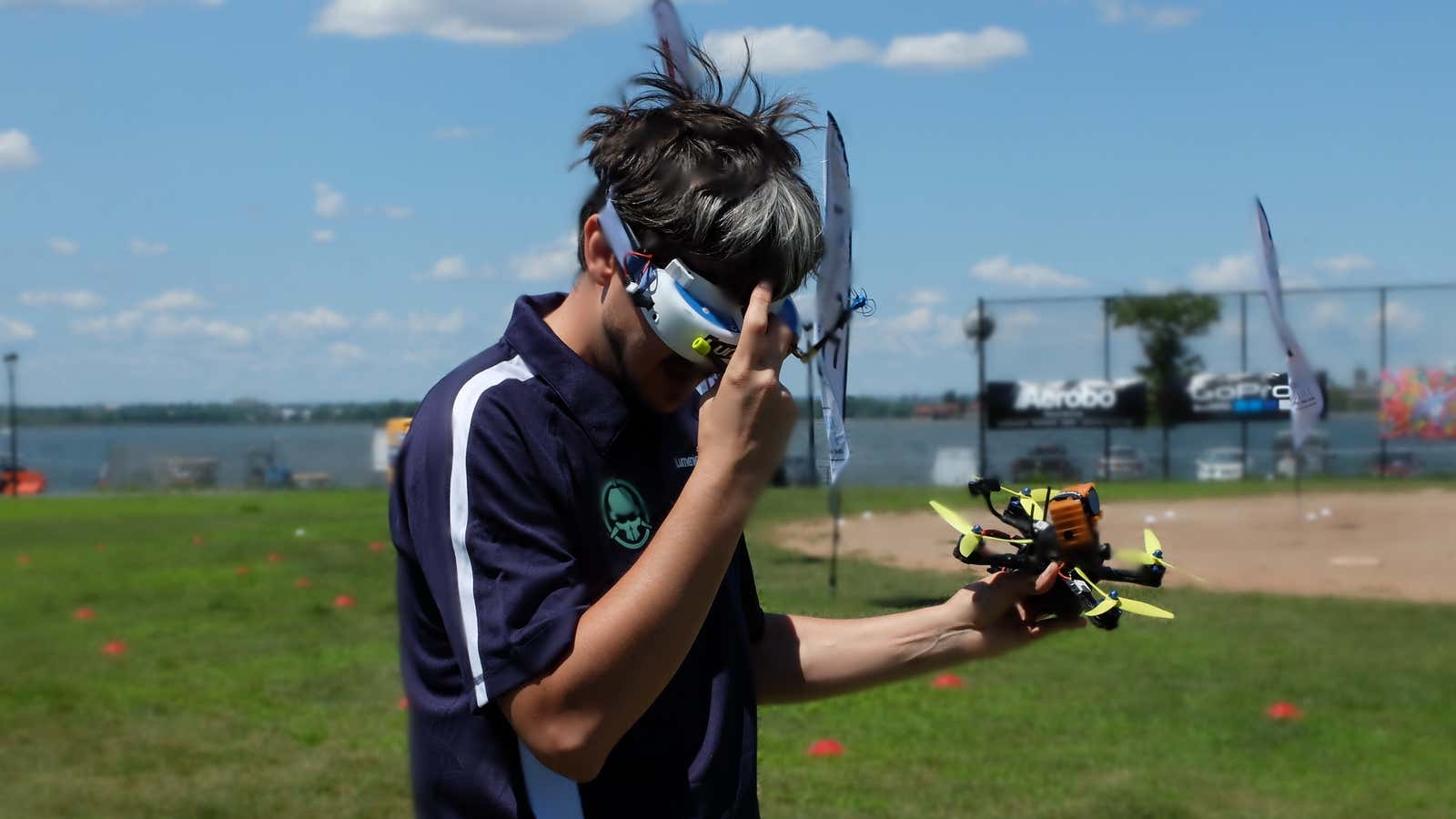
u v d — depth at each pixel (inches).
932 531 551.2
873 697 270.5
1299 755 226.4
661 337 52.7
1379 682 282.8
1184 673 291.4
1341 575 456.8
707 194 50.6
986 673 291.9
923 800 201.6
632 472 56.0
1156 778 213.0
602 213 53.3
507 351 56.5
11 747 234.5
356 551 581.9
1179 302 868.0
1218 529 607.8
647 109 56.4
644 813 55.9
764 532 430.6
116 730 247.6
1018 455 1048.8
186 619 385.4
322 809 199.8
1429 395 876.6
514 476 52.9
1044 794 204.5
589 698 50.0
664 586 49.9
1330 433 915.4
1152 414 883.4
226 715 260.4
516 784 55.2
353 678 297.0
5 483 1390.3
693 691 57.9
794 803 200.5
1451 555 503.5
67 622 378.9
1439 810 196.1
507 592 51.4
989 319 892.0
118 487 1454.2
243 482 1573.6
